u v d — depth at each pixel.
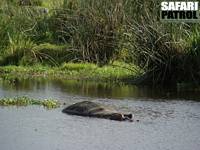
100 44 48.78
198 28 44.00
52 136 27.44
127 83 42.38
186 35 42.91
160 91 39.25
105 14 49.12
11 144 26.14
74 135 27.62
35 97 36.41
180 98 36.69
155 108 33.50
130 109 33.06
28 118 30.64
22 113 31.75
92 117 31.06
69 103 34.59
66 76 44.97
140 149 25.67
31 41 51.69
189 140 27.09
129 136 27.58
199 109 33.38
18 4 58.47
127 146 26.06
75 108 31.91
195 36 41.84
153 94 38.03
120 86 41.12
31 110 32.53
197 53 41.12
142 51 42.66
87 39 49.09
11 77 44.31
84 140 26.86
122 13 48.72
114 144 26.31
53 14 54.34
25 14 54.31
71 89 39.50
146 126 29.34
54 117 30.89
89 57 48.88
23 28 52.97
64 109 32.31
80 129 28.66
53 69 47.38
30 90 38.97
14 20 52.28
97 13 49.38
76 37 49.62
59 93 37.91
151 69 42.16
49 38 53.03
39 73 46.09
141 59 43.16
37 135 27.59
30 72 46.34
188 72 41.28
